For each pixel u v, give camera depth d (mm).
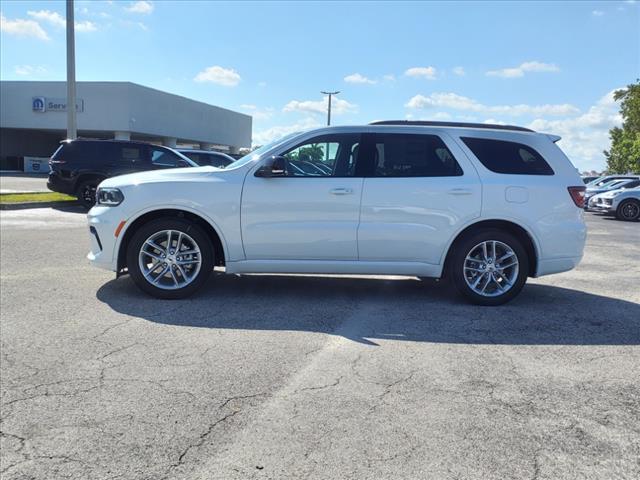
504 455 2828
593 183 26375
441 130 5770
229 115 61812
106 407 3270
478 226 5758
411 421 3164
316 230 5566
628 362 4176
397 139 5723
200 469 2668
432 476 2637
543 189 5715
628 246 11297
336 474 2639
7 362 3928
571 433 3068
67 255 8094
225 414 3209
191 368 3885
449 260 5840
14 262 7508
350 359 4117
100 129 45000
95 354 4117
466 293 5734
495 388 3641
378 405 3354
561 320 5301
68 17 18047
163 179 5648
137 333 4625
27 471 2623
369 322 5094
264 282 6672
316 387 3600
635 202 19438
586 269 8344
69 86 18438
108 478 2586
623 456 2846
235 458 2764
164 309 5367
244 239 5617
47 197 16891
